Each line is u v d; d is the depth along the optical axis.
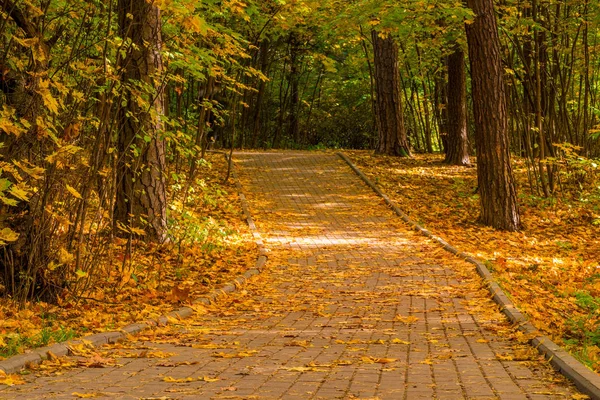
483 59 19.09
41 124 7.72
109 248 11.14
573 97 28.22
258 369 6.03
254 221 19.66
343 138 44.09
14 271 8.94
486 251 16.31
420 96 42.06
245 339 7.68
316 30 35.75
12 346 6.51
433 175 26.66
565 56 26.30
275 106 42.41
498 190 19.33
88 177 9.40
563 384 5.43
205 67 14.93
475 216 20.77
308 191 23.95
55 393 5.03
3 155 8.35
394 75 30.66
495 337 7.74
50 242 9.29
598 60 27.56
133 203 14.34
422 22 20.66
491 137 19.28
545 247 17.34
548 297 11.48
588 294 11.00
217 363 6.31
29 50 8.32
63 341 6.93
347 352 6.90
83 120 9.06
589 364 6.72
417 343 7.41
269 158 29.62
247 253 15.23
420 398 4.97
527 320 8.41
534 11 22.12
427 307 9.88
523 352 6.64
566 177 24.25
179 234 14.71
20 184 6.95
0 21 8.08
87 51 9.59
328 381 5.56
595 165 21.36
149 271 12.15
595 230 19.75
